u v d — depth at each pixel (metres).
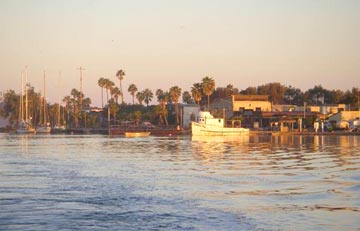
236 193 39.16
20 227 27.89
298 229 27.28
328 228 27.45
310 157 75.06
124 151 93.81
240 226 27.94
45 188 42.03
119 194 38.75
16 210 32.38
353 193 38.84
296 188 41.69
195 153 87.06
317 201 35.34
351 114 182.00
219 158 75.06
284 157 75.62
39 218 30.08
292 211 31.86
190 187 42.56
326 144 111.62
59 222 29.03
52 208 33.06
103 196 37.81
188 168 59.47
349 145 107.12
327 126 175.12
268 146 106.69
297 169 57.44
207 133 164.88
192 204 34.41
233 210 32.22
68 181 46.69
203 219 29.67
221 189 41.31
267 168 58.91
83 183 45.22
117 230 27.23
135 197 37.31
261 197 37.19
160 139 155.12
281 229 27.28
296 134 167.38
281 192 39.56
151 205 34.03
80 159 74.00
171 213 31.38
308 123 185.00
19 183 45.19
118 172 55.03
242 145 112.31
